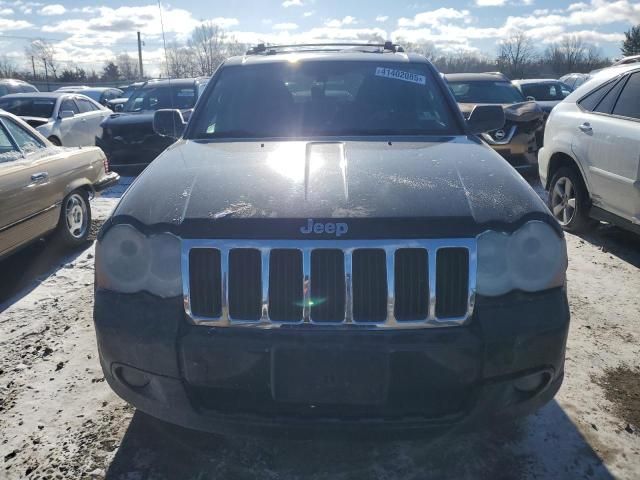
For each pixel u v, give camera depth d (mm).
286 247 2016
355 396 2014
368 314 2018
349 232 2020
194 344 2021
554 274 2135
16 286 4410
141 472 2334
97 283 2225
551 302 2109
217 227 2076
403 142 2963
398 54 3863
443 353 1981
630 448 2459
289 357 1998
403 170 2469
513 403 2109
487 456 2416
